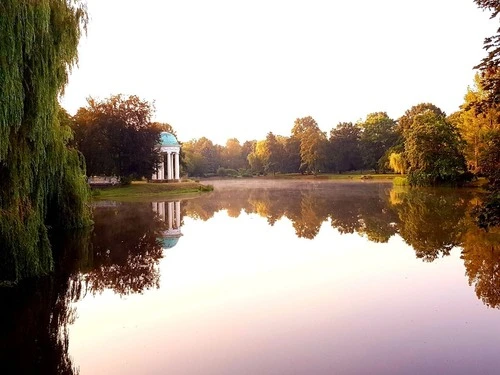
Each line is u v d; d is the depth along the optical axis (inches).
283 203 1727.4
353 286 544.1
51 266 625.6
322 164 4613.7
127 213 1445.6
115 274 634.2
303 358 346.6
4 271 561.3
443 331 394.9
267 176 5344.5
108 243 885.2
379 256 705.0
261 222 1162.0
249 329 412.2
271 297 508.7
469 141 2193.7
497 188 559.8
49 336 411.8
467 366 327.3
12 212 542.9
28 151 546.9
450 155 2231.8
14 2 482.9
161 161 2596.0
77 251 804.0
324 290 529.7
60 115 1053.8
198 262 701.3
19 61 500.1
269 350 364.2
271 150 5423.2
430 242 801.6
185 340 391.9
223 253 766.5
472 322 415.2
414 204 1478.8
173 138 2974.9
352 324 417.1
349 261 676.7
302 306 473.7
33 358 366.0
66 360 360.2
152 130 2380.7
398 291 518.6
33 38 514.3
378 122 4330.7
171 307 483.8
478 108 578.2
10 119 484.1
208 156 6441.9
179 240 915.4
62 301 511.5
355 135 4628.4
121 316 460.4
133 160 2326.5
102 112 2255.2
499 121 608.4
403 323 416.5
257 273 618.8
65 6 590.9
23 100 520.4
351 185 2950.3
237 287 552.4
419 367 327.0
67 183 920.9
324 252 748.0
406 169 2822.3
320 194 2149.4
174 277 612.1
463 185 2229.3
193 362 347.3
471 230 903.7
